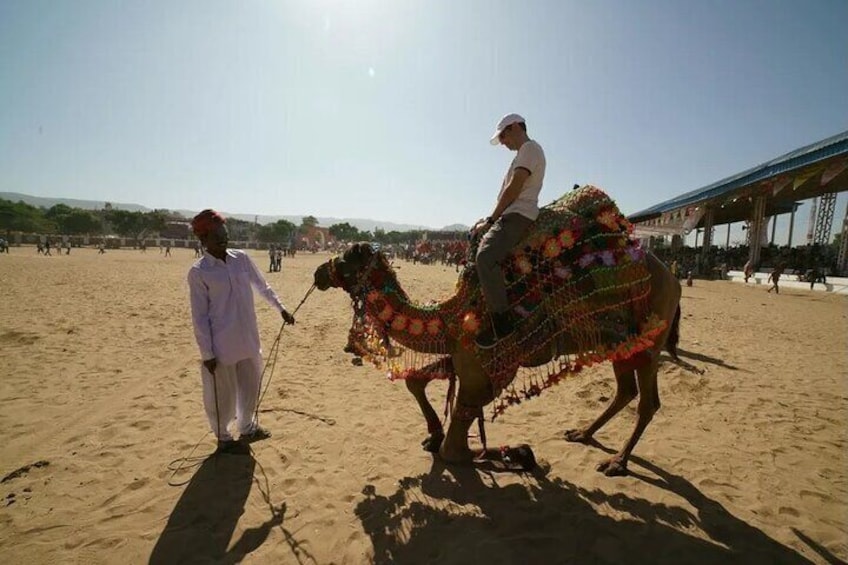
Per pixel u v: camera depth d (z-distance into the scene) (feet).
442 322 13.20
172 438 15.20
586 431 15.56
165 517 11.03
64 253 158.51
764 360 28.40
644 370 13.14
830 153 61.93
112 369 22.86
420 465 13.89
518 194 12.41
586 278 12.25
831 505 11.96
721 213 145.79
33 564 9.43
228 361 13.37
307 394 20.21
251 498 11.90
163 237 356.59
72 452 14.14
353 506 11.70
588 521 11.07
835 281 80.59
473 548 10.11
